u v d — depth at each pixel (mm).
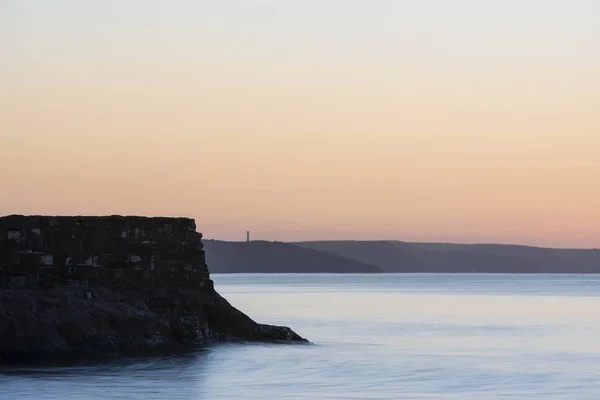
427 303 182125
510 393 54594
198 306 73500
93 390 53156
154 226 73188
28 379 56812
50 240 70625
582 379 60656
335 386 56188
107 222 71938
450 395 53594
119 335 68250
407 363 67938
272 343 75875
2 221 70000
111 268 71688
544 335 97438
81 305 68562
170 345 69938
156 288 72812
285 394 52969
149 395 51750
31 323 65875
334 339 89688
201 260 75000
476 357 72875
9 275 69750
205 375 59250
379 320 122062
